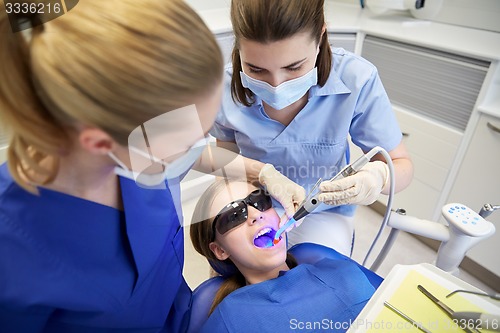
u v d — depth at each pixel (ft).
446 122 4.97
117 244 2.05
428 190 5.52
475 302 2.03
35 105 1.24
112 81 1.13
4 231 1.61
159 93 1.20
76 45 1.12
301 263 3.41
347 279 3.04
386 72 5.57
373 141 3.37
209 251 3.35
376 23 5.96
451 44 4.63
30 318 1.80
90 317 2.06
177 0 1.25
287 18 2.20
